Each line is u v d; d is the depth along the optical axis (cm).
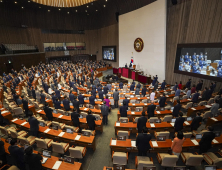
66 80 1870
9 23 2669
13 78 1923
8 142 634
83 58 3872
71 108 980
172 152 569
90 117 705
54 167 476
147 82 1872
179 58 1574
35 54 2939
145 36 2031
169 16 1675
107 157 648
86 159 638
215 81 1248
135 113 868
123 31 2481
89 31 3772
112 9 2836
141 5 2077
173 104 1141
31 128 662
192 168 564
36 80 1955
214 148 665
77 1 2738
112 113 1081
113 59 3238
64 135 655
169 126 708
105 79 2278
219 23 1181
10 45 2647
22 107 1045
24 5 2627
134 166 588
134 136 763
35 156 427
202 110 949
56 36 3444
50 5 2705
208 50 1275
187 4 1441
